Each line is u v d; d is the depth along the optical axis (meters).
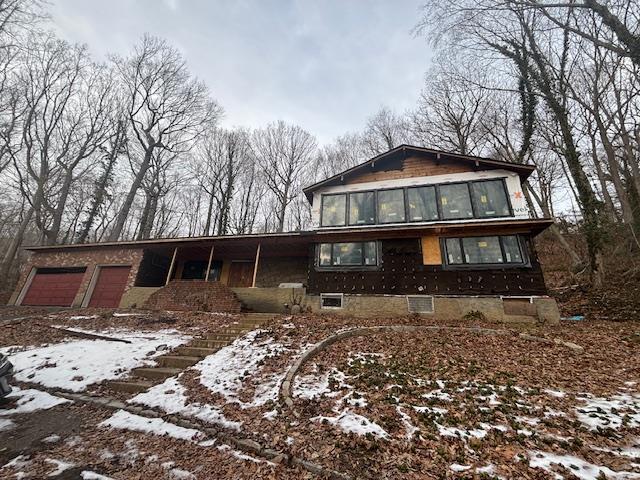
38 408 4.92
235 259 16.34
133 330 9.32
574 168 13.76
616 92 13.99
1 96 19.89
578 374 5.30
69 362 6.81
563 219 21.64
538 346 6.86
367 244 11.88
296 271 15.18
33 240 29.84
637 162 15.70
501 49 16.55
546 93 15.25
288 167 31.14
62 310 13.06
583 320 9.80
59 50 22.52
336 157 31.34
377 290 11.11
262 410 4.37
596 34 12.09
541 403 4.29
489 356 6.28
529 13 14.27
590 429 3.61
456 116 23.55
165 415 4.46
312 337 7.58
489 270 10.19
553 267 17.48
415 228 10.87
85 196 27.61
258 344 7.28
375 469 3.00
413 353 6.50
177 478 3.02
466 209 11.64
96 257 15.26
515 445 3.32
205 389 5.24
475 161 12.04
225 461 3.30
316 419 4.01
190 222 31.72
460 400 4.41
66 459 3.43
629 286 11.88
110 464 3.31
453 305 10.16
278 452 3.39
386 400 4.44
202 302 11.91
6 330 9.39
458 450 3.26
